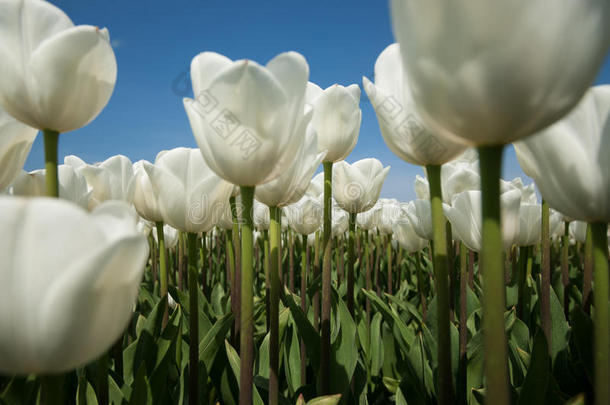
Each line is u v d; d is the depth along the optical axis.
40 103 0.81
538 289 2.12
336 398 1.08
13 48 0.79
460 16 0.47
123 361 1.50
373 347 1.90
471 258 2.49
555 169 0.73
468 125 0.54
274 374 1.19
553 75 0.48
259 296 3.26
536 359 1.06
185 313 1.95
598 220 0.72
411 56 0.54
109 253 0.46
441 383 0.97
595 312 0.73
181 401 1.33
